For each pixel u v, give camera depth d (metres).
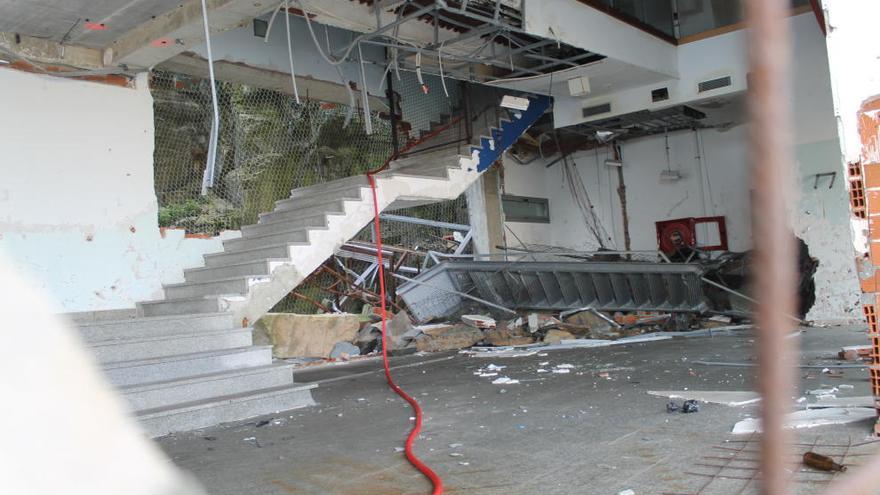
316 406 6.11
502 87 10.69
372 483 3.60
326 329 9.88
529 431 4.49
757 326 0.90
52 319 2.49
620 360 7.66
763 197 0.87
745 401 4.79
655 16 10.42
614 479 3.31
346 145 12.55
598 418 4.70
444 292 12.41
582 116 11.48
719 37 10.22
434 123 12.50
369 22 7.73
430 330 10.76
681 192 13.54
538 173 15.05
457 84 12.85
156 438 5.01
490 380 6.94
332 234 8.28
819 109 10.91
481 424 4.83
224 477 3.87
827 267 10.98
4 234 6.67
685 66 10.53
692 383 5.79
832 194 10.88
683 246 13.23
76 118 7.29
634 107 10.94
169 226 9.00
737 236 12.88
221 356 6.32
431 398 6.13
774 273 0.88
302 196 9.91
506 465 3.73
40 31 6.46
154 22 6.40
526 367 7.70
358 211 8.66
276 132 11.76
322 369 8.73
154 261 7.92
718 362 6.82
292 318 9.69
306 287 11.48
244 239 8.67
